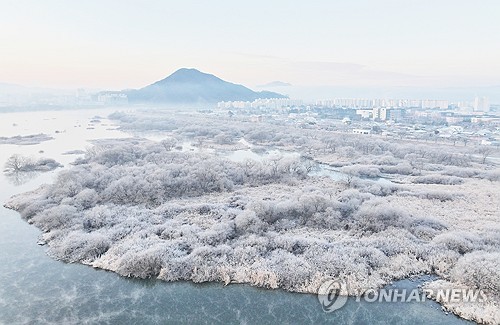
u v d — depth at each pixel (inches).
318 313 1595.7
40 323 1524.4
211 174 3363.7
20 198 3021.7
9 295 1712.6
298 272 1812.3
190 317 1574.8
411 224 2411.4
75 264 1990.7
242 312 1608.0
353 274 1796.3
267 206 2514.8
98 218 2431.1
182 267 1872.5
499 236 2183.8
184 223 2431.1
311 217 2506.2
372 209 2493.8
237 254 1980.8
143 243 2096.5
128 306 1648.6
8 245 2206.0
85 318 1562.5
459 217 2650.1
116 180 3164.4
